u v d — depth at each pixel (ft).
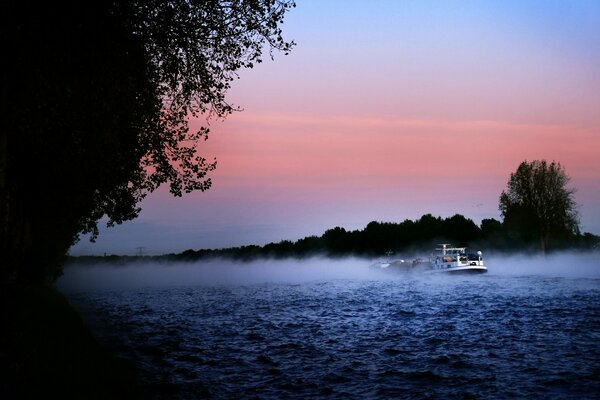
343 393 62.69
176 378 69.56
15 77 45.50
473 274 286.66
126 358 82.64
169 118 69.97
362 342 100.12
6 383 37.76
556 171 361.10
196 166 75.15
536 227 364.17
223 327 125.29
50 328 65.87
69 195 83.92
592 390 62.28
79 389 41.93
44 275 121.39
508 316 133.90
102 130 54.75
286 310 165.37
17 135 59.62
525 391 62.49
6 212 51.24
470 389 63.93
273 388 64.90
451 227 501.56
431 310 153.89
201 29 55.11
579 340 95.66
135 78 56.24
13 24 42.80
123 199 98.02
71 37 47.62
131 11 50.29
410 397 60.90
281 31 56.49
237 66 57.88
